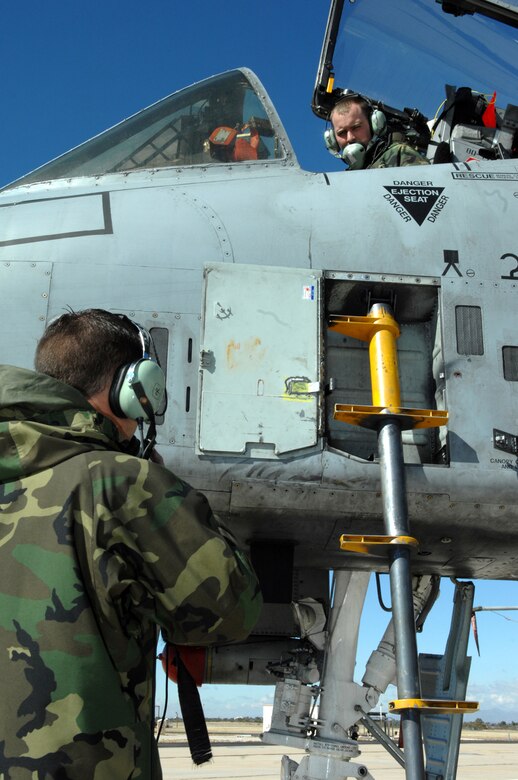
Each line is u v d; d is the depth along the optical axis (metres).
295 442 3.03
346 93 5.59
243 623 1.43
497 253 3.44
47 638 1.22
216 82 4.06
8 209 3.34
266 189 3.52
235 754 28.95
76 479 1.34
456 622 3.77
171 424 3.00
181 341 3.11
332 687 3.68
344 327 3.16
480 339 3.29
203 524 1.41
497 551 3.51
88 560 1.29
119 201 3.39
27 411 1.40
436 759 3.62
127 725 1.25
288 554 3.46
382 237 3.39
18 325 3.05
